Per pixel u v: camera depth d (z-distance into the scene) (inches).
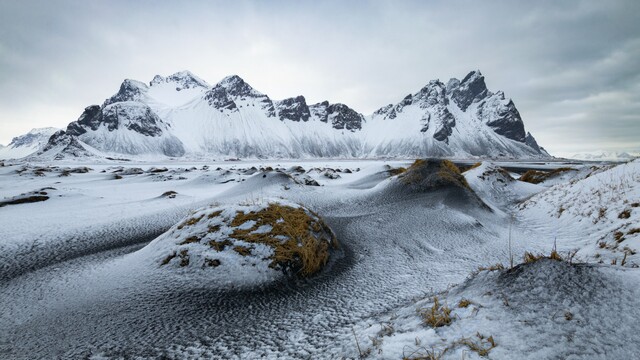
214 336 271.7
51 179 2335.1
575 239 520.1
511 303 199.9
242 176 2134.6
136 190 1637.6
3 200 1083.9
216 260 418.0
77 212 959.0
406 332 206.7
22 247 602.2
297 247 441.1
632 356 142.9
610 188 611.8
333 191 1221.1
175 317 310.8
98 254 561.0
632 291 181.6
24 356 255.4
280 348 242.1
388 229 668.1
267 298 352.2
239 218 491.2
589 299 183.5
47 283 414.6
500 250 514.6
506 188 1317.7
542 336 165.8
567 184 845.8
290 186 1264.8
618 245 402.0
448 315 211.2
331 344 229.5
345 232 662.5
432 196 911.7
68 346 266.7
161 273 409.4
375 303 320.5
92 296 365.7
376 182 1697.8
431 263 462.6
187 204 1098.7
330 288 379.2
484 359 158.9
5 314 331.6
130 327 293.7
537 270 219.0
